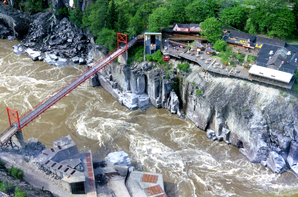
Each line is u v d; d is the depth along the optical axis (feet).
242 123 416.26
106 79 545.03
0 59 635.66
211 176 389.39
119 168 371.35
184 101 494.18
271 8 520.42
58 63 626.23
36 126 457.27
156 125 469.98
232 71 463.01
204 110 447.42
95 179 354.95
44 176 346.54
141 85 507.71
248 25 551.59
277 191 373.81
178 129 463.83
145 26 598.34
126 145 431.84
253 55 499.10
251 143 409.28
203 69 487.61
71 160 363.56
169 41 547.49
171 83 490.90
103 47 563.89
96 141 436.76
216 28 522.47
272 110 420.77
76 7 647.56
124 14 556.10
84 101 517.14
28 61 634.43
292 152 395.34
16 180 326.85
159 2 622.13
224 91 453.99
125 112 496.64
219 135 446.19
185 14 588.91
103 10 545.85
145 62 520.42
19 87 546.67
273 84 430.20
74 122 469.98
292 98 424.87
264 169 401.29
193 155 418.72
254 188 376.27
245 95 440.86
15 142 394.32
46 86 552.41
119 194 338.54
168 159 411.54
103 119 479.00
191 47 529.45
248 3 558.15
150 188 349.41
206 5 573.74
